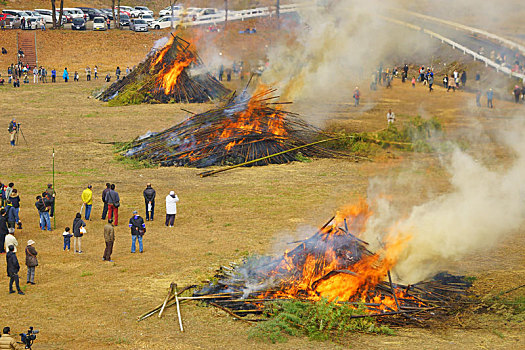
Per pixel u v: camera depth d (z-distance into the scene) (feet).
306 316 74.64
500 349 66.44
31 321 74.33
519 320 75.25
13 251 83.56
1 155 183.52
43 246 105.50
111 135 215.31
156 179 160.15
